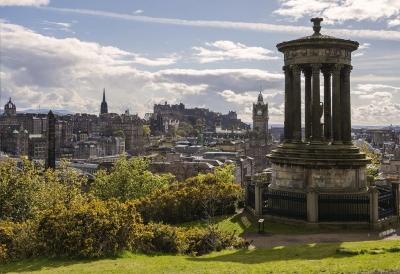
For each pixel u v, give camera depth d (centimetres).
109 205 2855
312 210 3334
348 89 3828
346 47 3759
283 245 2909
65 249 2625
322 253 2467
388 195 3534
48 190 4650
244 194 4488
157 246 2919
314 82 3725
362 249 2422
